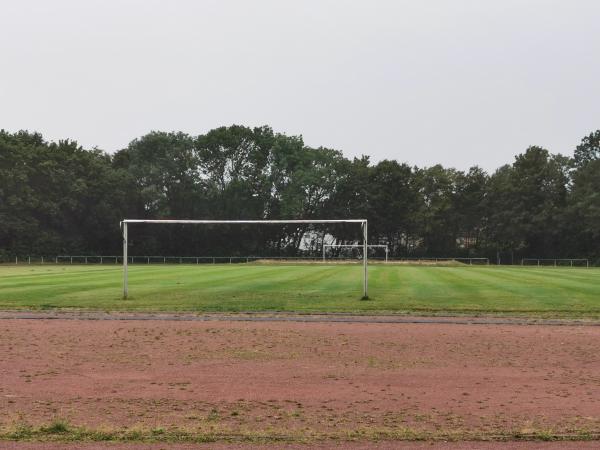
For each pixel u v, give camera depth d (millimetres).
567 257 95375
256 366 14047
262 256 99750
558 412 10523
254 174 101688
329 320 21453
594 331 19219
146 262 89062
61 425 9430
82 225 94250
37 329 19344
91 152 103375
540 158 98062
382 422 9906
